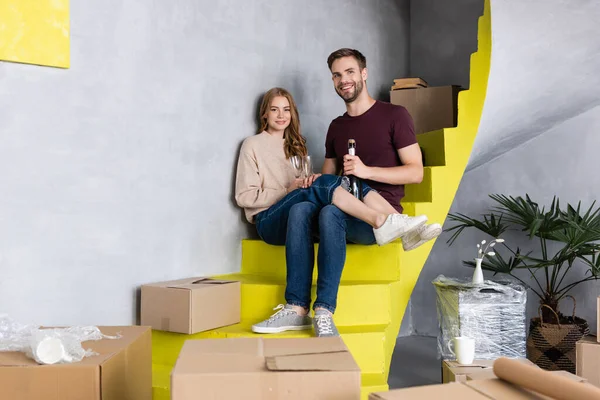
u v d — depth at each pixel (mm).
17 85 2238
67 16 2361
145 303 2598
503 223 4039
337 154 3041
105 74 2531
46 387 1599
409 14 4500
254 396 1266
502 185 4074
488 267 3604
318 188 2596
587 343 1908
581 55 3250
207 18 2992
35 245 2303
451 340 3164
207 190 3006
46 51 2301
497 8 3051
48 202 2342
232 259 3141
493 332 3141
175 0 2828
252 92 3256
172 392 1261
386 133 2908
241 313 2768
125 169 2619
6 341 1855
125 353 1793
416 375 3271
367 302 2656
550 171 3920
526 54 3199
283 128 3148
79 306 2451
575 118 3846
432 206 3320
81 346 1802
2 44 2170
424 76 4473
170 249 2822
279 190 3053
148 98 2713
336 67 2945
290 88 3494
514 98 3395
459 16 4277
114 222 2576
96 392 1596
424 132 3900
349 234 2672
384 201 2682
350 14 3953
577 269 3793
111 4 2549
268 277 3008
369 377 2492
